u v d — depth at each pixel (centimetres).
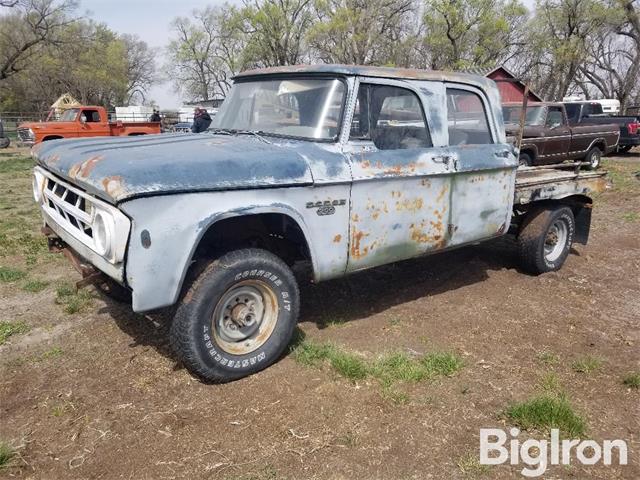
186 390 345
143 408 326
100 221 318
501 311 484
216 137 426
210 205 323
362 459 283
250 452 287
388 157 408
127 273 312
